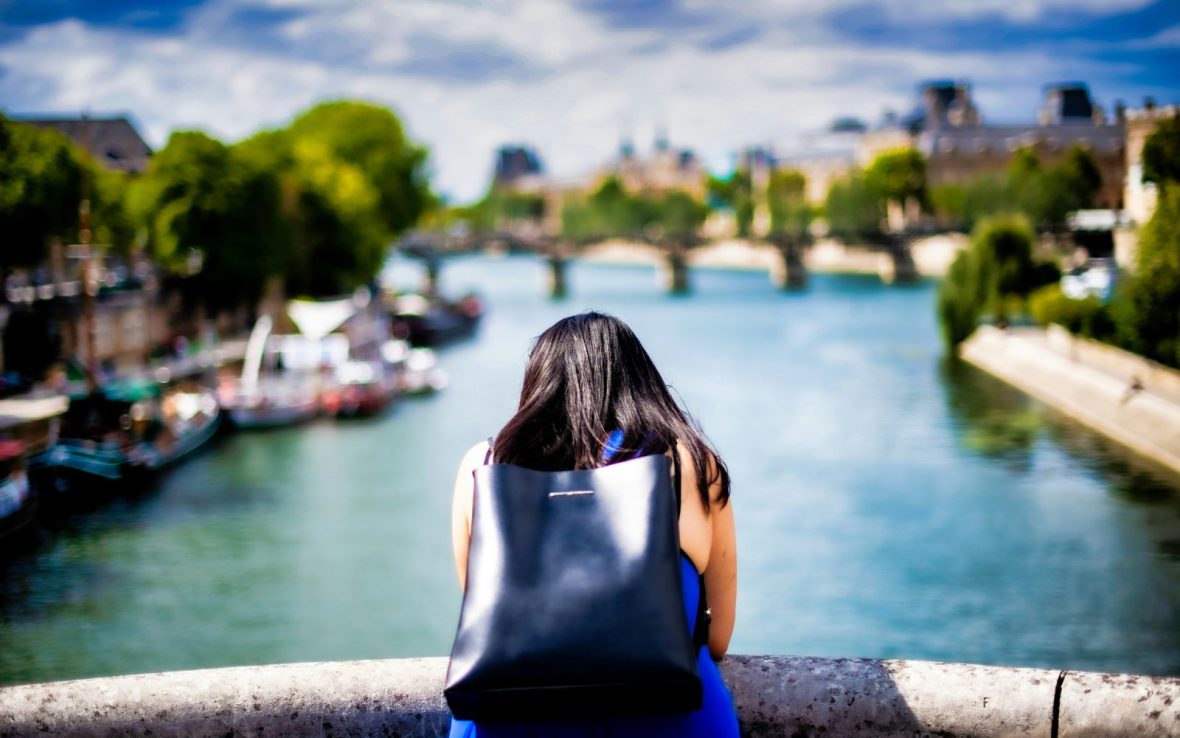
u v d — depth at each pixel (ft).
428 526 128.57
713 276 584.40
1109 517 126.31
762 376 230.68
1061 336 215.31
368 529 127.34
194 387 204.85
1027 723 9.91
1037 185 370.32
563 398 9.14
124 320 217.15
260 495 142.51
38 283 224.12
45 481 135.74
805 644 90.84
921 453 159.12
